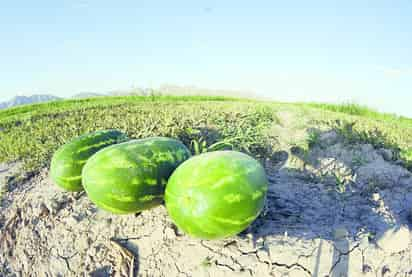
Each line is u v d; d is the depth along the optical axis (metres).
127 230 1.20
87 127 2.23
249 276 0.95
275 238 1.04
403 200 1.28
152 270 1.06
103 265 1.13
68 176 1.22
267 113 2.38
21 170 1.81
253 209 0.84
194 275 0.99
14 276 1.26
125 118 2.44
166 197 0.88
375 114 3.28
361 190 1.34
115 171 0.91
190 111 2.62
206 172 0.82
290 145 1.67
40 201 1.48
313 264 0.96
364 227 1.10
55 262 1.21
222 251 1.02
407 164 1.56
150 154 0.96
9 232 1.42
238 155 0.89
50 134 2.26
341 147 1.67
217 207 0.80
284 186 1.36
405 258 1.00
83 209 1.35
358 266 0.96
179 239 1.09
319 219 1.14
